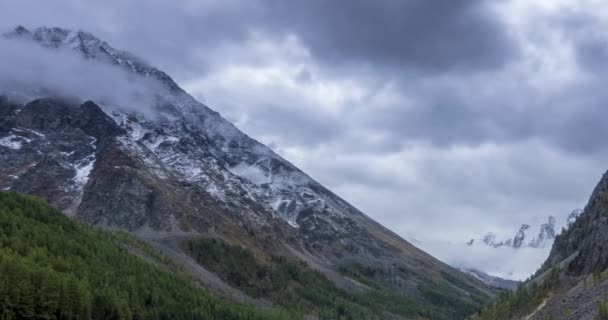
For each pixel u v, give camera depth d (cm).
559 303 19825
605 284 18588
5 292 17388
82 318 18925
